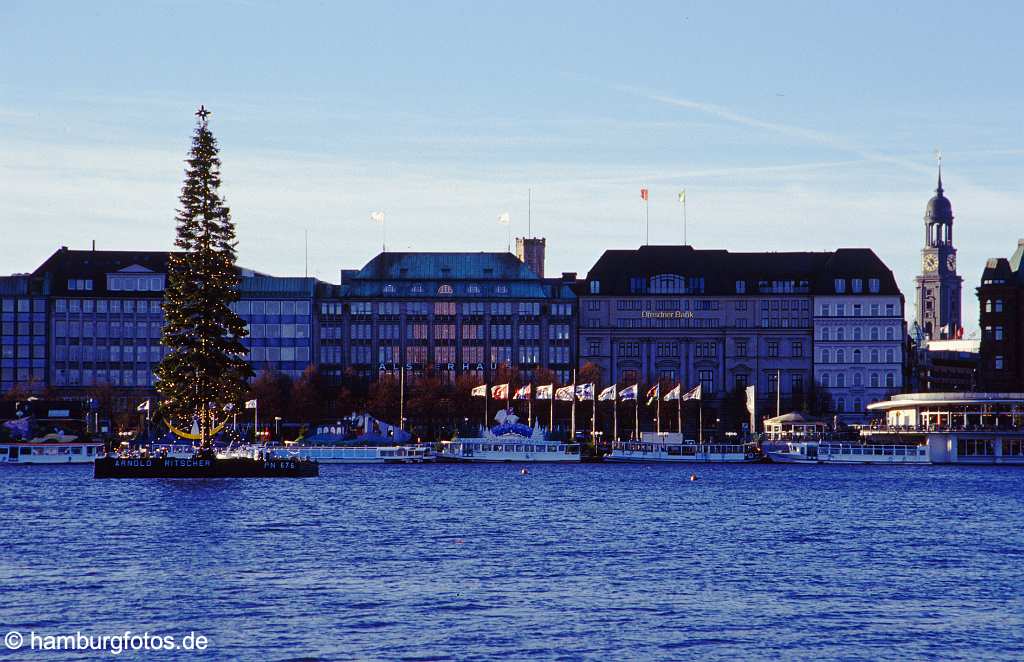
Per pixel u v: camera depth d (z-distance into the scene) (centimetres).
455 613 18962
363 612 18975
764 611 19250
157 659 16725
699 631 18088
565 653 17038
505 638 17650
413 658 16762
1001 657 17000
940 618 18900
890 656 17012
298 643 17362
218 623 18325
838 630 18188
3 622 18362
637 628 18212
